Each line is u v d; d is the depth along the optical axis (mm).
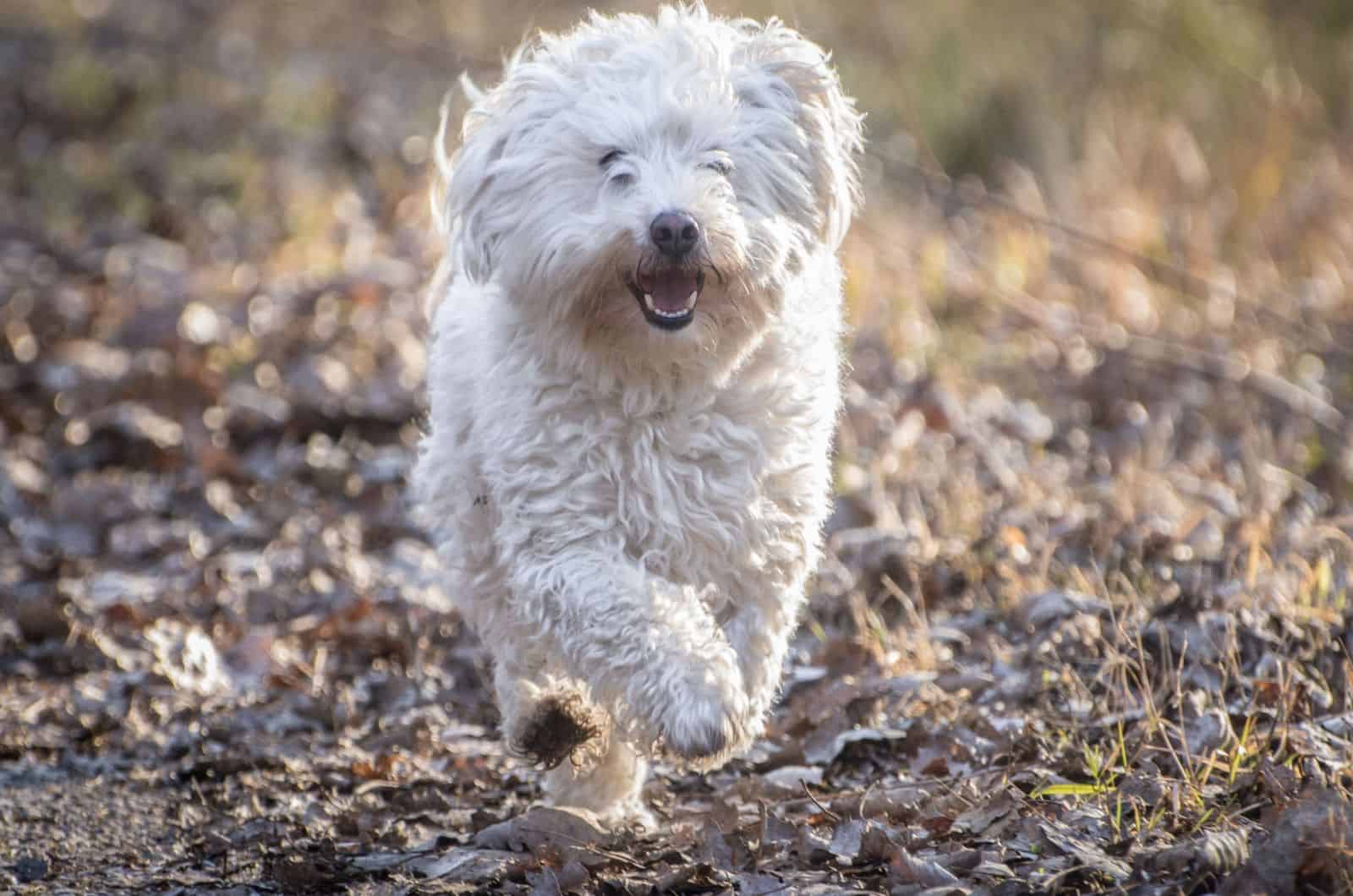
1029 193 18781
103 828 8461
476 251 7895
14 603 11742
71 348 16438
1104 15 23078
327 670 10656
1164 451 14008
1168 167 19375
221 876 7742
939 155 22625
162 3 27172
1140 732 8234
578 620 7129
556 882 6934
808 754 8891
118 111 24656
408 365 15852
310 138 23453
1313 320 16359
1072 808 7316
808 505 7699
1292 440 13820
